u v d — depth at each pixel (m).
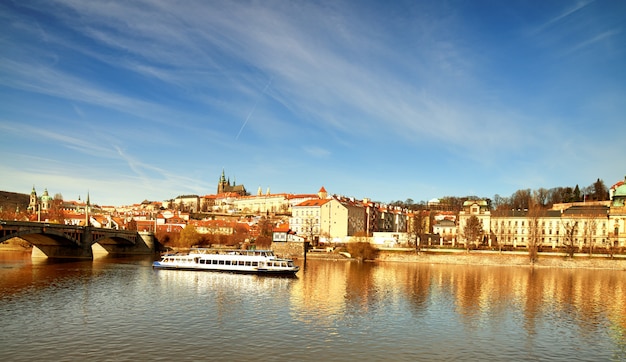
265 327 70.44
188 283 115.56
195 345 60.28
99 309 80.19
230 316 77.31
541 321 80.19
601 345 66.19
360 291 107.88
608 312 88.62
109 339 61.88
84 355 55.16
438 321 78.12
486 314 84.81
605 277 149.00
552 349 63.78
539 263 188.25
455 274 151.00
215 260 145.50
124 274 130.50
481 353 61.16
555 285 125.75
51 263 158.12
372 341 64.81
